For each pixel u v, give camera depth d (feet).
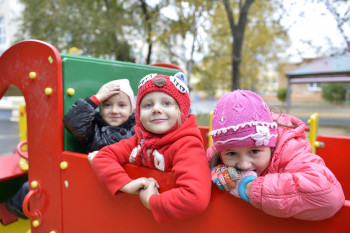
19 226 7.50
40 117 5.08
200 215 3.50
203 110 59.57
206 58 37.29
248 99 3.21
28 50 5.10
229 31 31.22
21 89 5.30
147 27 26.07
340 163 6.39
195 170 3.33
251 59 57.82
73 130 4.89
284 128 3.64
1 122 37.99
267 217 3.02
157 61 35.58
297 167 3.13
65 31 26.96
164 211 3.32
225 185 3.18
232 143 3.13
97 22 26.13
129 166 4.17
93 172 4.43
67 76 5.00
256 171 3.37
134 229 4.09
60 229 4.97
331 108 67.97
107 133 5.58
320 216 2.65
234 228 3.26
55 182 4.96
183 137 3.81
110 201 4.30
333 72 36.99
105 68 5.94
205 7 20.71
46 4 27.12
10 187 8.31
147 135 4.16
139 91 4.17
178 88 4.08
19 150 7.23
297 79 40.81
